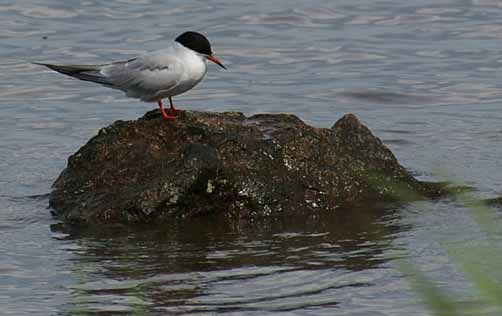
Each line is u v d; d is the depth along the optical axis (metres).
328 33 24.25
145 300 10.94
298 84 21.11
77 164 14.27
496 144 17.12
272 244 12.70
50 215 13.85
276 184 13.74
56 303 10.94
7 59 22.48
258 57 22.78
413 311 10.45
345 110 19.64
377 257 12.12
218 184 13.51
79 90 20.70
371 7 25.98
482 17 25.14
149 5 26.14
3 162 16.44
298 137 14.06
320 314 10.48
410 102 20.02
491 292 7.03
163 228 13.26
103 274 11.74
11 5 25.94
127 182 13.77
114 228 13.27
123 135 14.21
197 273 11.71
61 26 24.59
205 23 24.88
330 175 14.02
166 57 13.83
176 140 14.01
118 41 23.59
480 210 8.29
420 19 25.14
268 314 10.50
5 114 19.30
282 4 26.09
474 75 21.42
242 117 14.57
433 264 11.75
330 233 13.05
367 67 22.08
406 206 13.96
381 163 14.46
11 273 11.83
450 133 17.91
